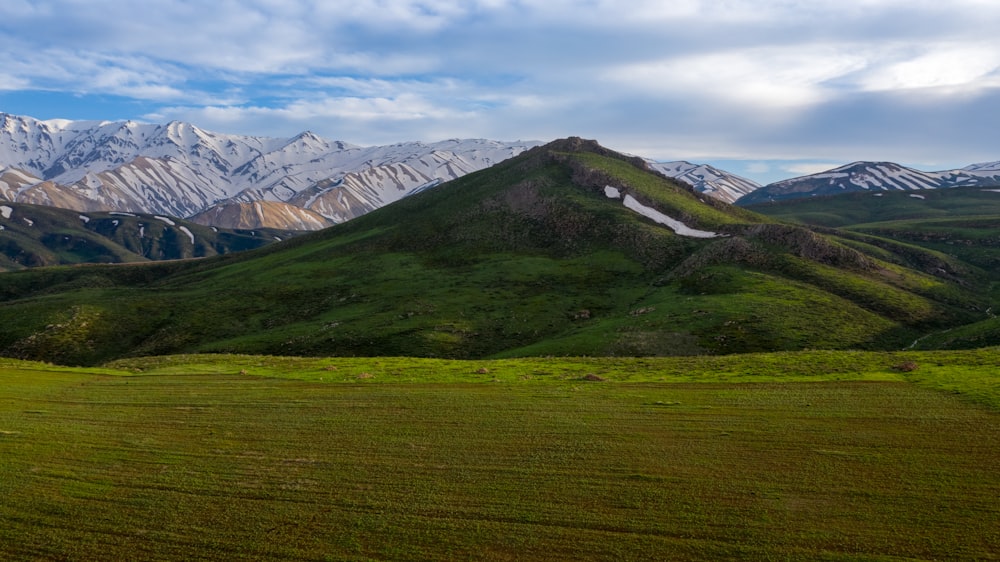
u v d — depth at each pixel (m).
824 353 52.03
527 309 96.00
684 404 36.19
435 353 78.25
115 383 45.56
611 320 84.50
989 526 20.02
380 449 28.41
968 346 65.25
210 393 41.44
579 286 107.50
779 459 26.50
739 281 93.88
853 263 106.75
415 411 35.62
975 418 31.55
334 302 108.75
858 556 18.50
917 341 73.50
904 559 18.31
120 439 30.14
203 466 26.25
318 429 31.94
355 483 24.25
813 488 23.31
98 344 96.38
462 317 92.69
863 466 25.45
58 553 18.89
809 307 81.06
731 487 23.55
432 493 23.20
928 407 33.88
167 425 32.84
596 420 33.09
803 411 33.88
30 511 21.66
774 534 19.84
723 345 68.12
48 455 27.56
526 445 28.86
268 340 88.12
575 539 19.64
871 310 85.31
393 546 19.28
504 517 21.16
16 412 35.56
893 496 22.45
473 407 36.47
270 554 18.84
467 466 26.06
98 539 19.72
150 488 23.77
